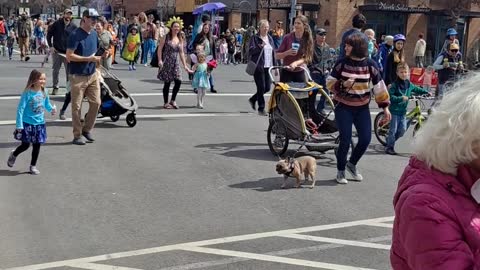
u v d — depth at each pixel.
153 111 13.59
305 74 10.06
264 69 13.21
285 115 9.37
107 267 5.14
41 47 31.77
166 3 47.25
